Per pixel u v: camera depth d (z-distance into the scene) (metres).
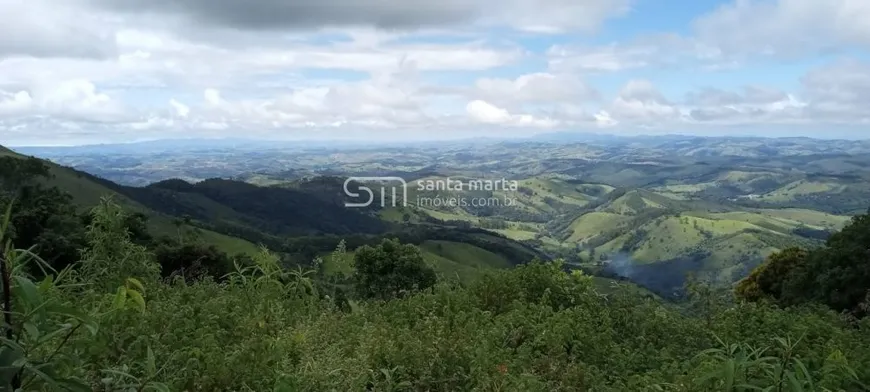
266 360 4.00
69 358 2.40
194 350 3.81
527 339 5.54
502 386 4.01
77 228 20.83
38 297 2.03
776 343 5.42
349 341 4.92
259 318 5.24
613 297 7.91
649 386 4.11
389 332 5.30
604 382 4.60
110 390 2.54
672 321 6.80
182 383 3.53
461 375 4.40
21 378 2.13
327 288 8.51
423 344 4.76
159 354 3.62
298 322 5.39
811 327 6.01
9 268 2.11
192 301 5.93
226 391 3.66
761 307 7.12
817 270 20.33
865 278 18.02
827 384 4.04
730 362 3.52
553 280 7.88
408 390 4.25
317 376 3.58
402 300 7.59
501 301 7.43
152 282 6.45
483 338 5.13
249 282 6.76
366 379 4.00
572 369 4.65
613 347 5.66
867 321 7.19
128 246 6.26
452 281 8.58
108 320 3.69
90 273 5.83
